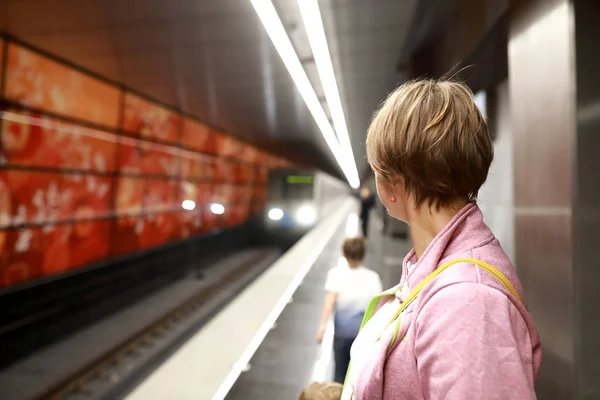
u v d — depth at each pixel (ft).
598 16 4.28
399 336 1.83
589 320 4.20
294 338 12.17
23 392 13.79
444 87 1.97
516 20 5.53
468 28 8.05
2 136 15.38
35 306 17.26
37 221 17.56
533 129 5.04
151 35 13.46
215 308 25.72
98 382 14.94
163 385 8.05
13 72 14.93
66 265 19.62
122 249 24.86
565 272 4.34
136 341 18.52
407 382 1.74
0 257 15.71
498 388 1.42
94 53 15.56
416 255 2.13
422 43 12.21
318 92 20.33
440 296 1.67
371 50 13.94
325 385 3.67
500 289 1.62
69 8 11.60
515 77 5.53
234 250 48.16
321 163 65.41
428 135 1.82
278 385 9.33
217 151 39.65
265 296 15.51
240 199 50.85
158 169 28.71
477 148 1.83
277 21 11.45
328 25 11.96
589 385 4.17
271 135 37.52
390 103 2.08
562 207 4.41
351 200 127.34
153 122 25.99
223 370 8.80
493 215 8.66
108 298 22.80
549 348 4.59
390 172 2.04
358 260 8.70
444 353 1.54
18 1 11.26
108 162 22.59
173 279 31.68
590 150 4.25
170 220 31.45
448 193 1.89
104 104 20.71
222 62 16.15
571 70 4.30
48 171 18.04
